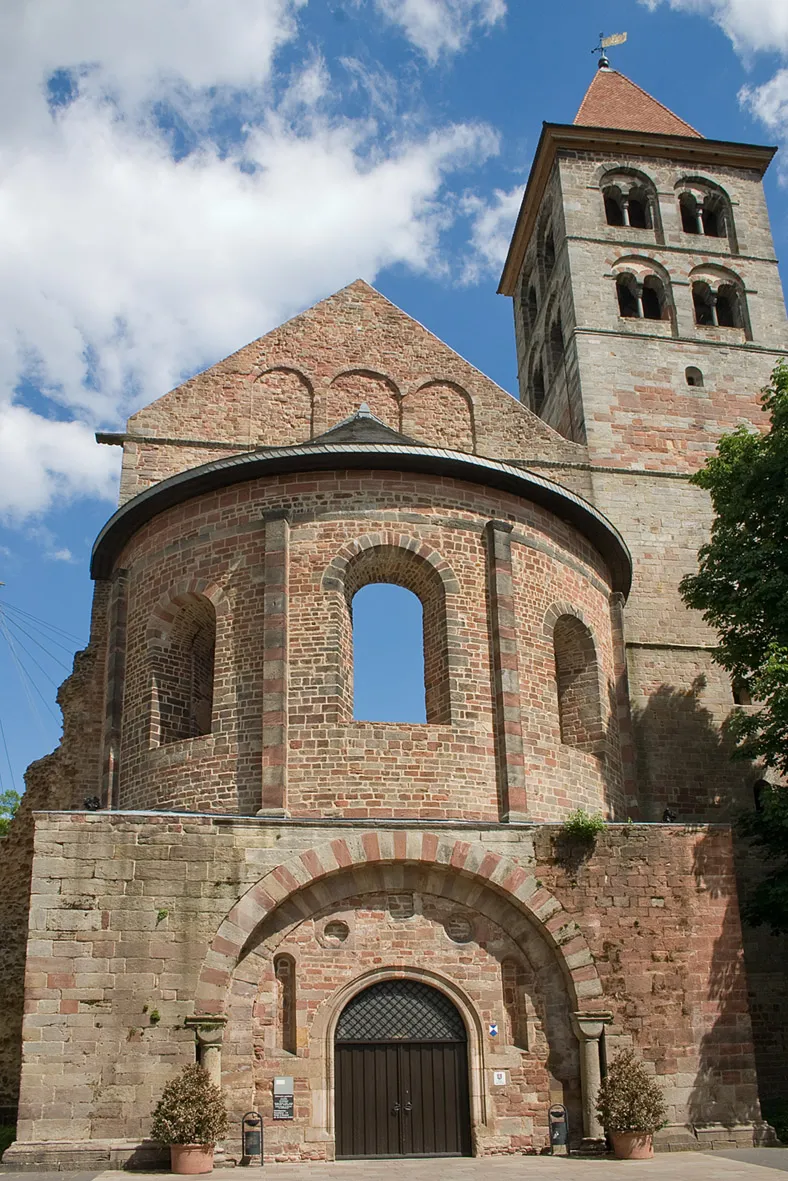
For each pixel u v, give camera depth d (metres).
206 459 33.72
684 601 32.78
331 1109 21.73
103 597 30.61
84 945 21.44
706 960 23.86
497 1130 22.23
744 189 45.38
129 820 22.36
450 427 36.16
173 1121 19.73
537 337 47.00
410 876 23.52
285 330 35.88
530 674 26.42
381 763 24.25
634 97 48.62
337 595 25.41
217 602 26.03
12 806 48.62
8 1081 25.12
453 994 22.98
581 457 37.69
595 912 23.67
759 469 30.06
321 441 27.62
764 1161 20.64
